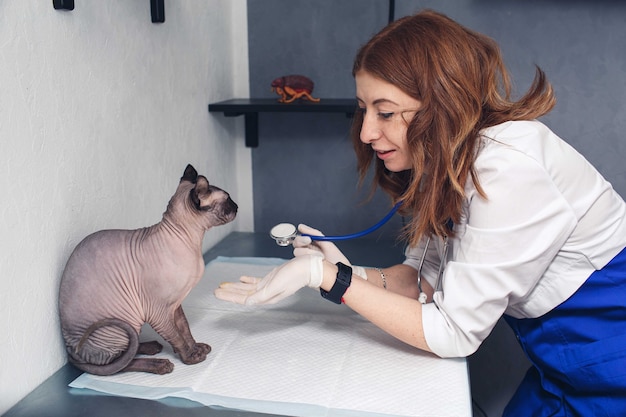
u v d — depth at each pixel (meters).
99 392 0.97
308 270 1.06
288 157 1.89
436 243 1.23
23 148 0.96
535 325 1.16
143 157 1.35
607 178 1.80
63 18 1.05
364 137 1.06
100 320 0.97
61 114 1.06
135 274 0.98
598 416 1.11
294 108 1.64
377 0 1.75
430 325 1.04
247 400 0.94
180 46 1.50
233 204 1.02
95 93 1.16
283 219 1.94
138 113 1.32
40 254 1.01
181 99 1.52
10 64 0.93
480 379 1.76
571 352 1.11
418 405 0.94
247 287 1.10
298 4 1.79
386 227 1.88
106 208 1.21
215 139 1.74
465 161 1.01
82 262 0.99
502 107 1.07
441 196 1.05
